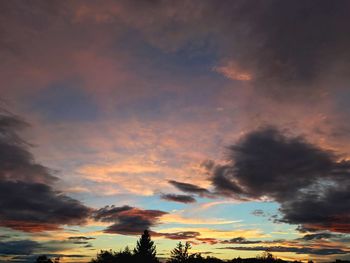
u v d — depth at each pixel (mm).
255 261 80500
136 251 83000
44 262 88562
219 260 81250
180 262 82062
